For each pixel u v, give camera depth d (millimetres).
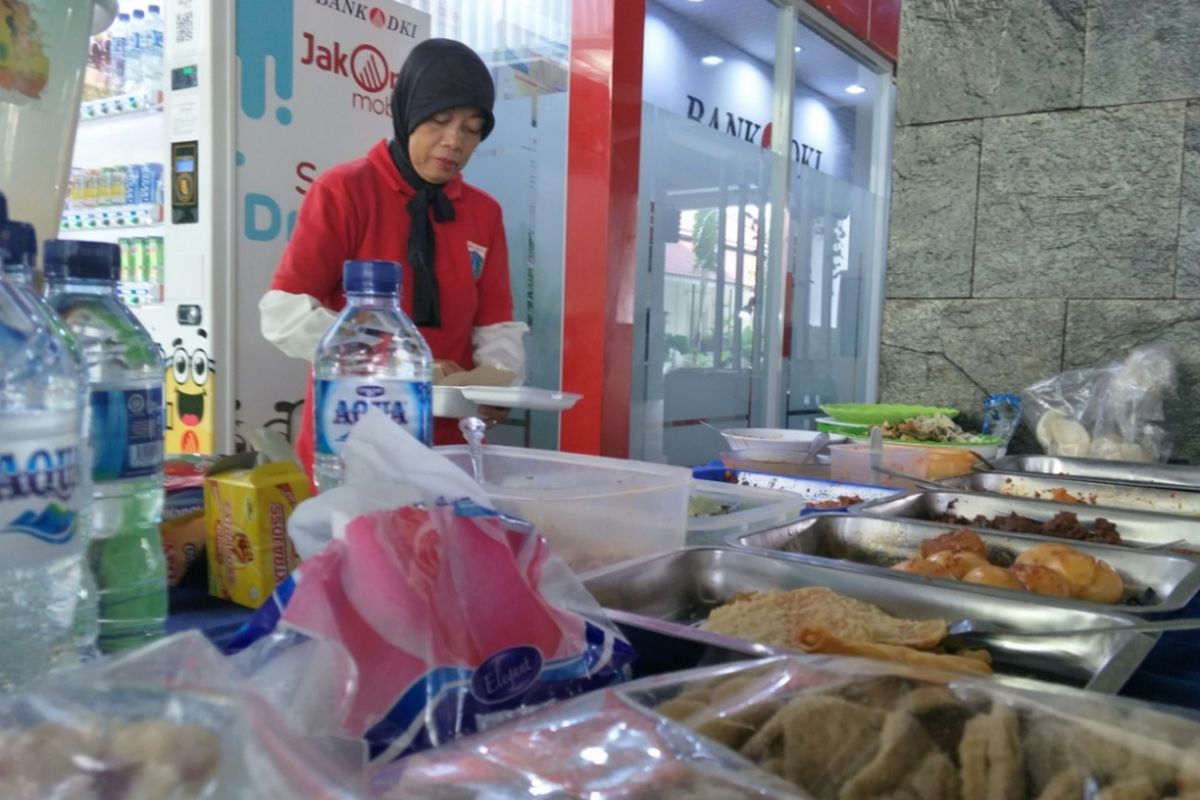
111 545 623
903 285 2406
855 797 385
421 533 479
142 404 646
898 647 679
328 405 767
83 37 639
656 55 3670
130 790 261
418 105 1807
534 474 1023
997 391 2271
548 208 3357
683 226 3674
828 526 1176
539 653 490
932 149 2330
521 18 3424
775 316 4305
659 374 3623
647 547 932
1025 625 790
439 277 1954
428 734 427
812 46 4512
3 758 265
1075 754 394
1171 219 2008
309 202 1817
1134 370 1973
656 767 353
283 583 445
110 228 2654
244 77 2295
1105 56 2062
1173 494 1523
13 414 430
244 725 293
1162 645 787
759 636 726
